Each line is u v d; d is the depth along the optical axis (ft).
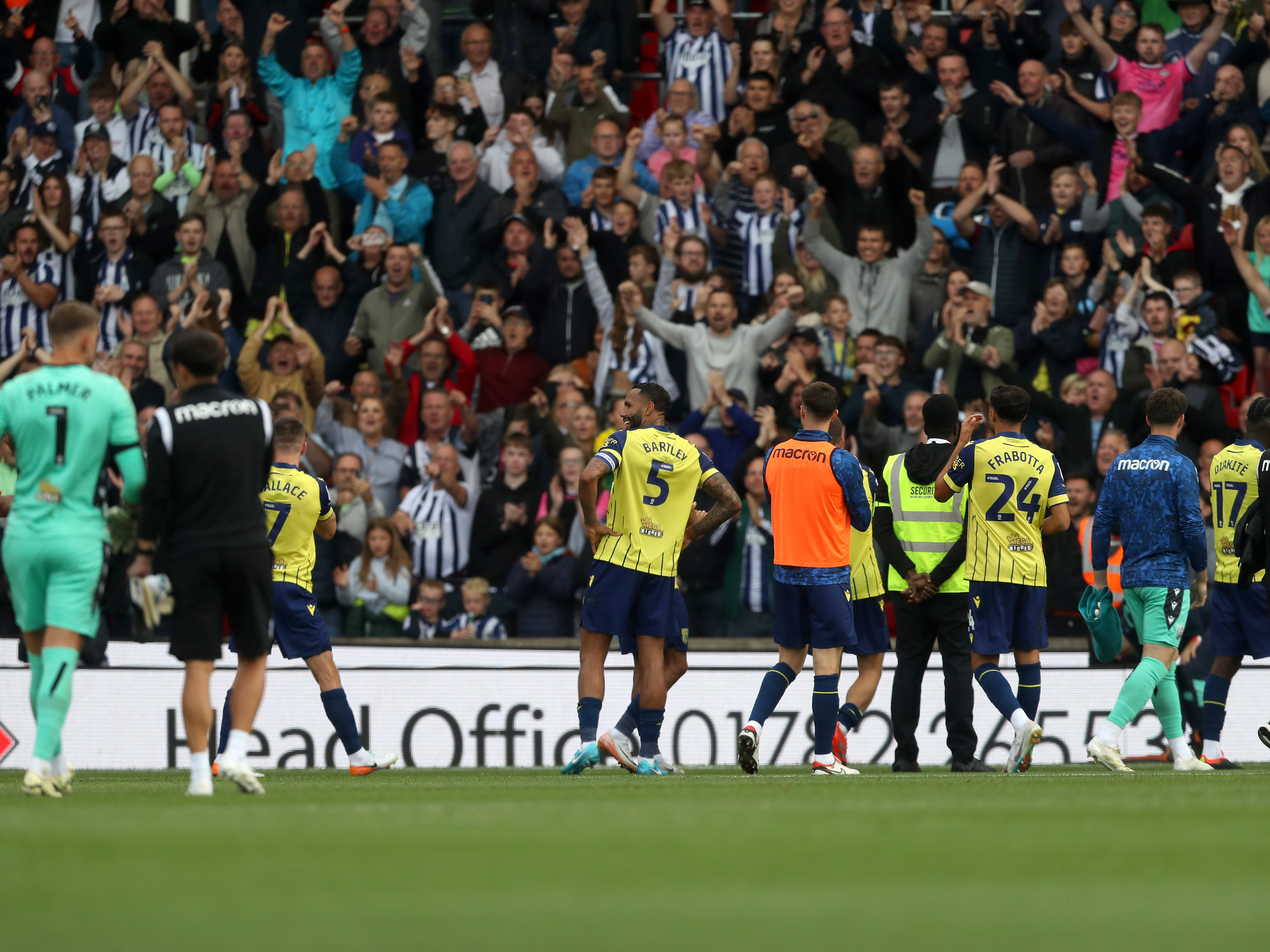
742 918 33.09
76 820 57.16
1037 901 35.83
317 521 103.86
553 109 177.37
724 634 139.74
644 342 155.53
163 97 184.34
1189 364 145.79
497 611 142.51
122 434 72.74
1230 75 164.86
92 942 29.78
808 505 96.89
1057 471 101.09
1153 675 99.35
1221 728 110.11
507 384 159.63
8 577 74.02
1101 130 167.22
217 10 199.62
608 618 94.99
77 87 194.70
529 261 164.35
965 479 100.89
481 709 134.31
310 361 158.40
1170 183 159.12
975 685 132.57
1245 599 107.76
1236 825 54.29
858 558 106.93
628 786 83.46
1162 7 184.03
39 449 72.28
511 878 39.58
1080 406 145.89
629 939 30.14
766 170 164.55
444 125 174.60
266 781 96.94
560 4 181.68
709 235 164.76
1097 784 82.12
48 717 72.84
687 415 154.10
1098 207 160.97
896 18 173.99
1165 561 99.86
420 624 141.38
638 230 167.22
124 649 134.51
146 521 71.00
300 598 103.81
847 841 48.47
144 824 55.06
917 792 74.28
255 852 45.65
